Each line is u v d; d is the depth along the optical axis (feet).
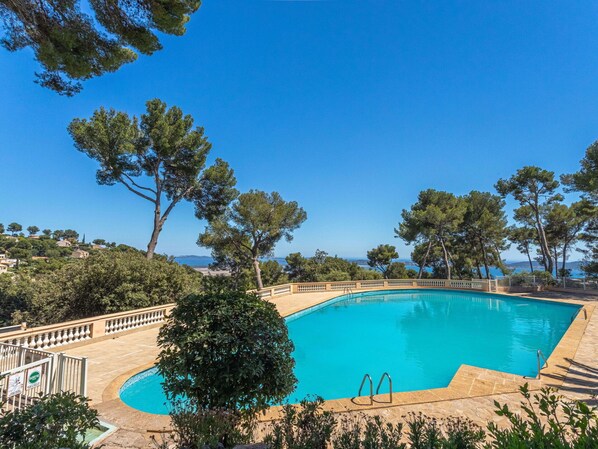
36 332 25.11
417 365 29.66
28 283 45.70
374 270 118.73
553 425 5.71
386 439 7.88
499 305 60.39
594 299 57.67
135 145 55.67
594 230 76.43
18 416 8.23
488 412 16.49
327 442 8.82
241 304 11.87
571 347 27.96
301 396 23.16
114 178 54.29
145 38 18.86
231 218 74.38
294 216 79.30
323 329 43.96
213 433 9.41
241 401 11.04
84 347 28.55
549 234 93.09
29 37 17.67
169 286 45.70
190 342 10.96
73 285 40.86
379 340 38.40
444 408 17.02
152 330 35.47
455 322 47.52
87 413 9.07
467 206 89.20
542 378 21.40
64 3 16.78
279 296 67.05
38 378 15.03
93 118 51.11
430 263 108.99
